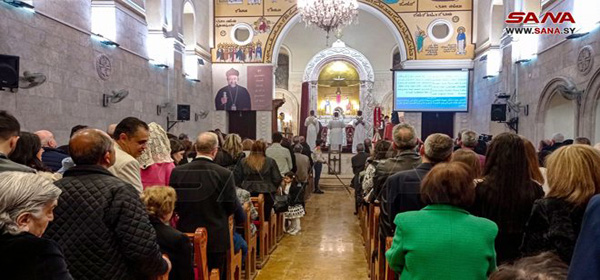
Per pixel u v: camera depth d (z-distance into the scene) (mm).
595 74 7152
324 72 20438
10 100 5906
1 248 1425
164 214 2559
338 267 5270
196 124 13539
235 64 14852
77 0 7516
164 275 2215
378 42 20031
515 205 2316
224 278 3756
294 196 6910
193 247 2832
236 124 15547
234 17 14836
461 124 14375
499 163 2379
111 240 2006
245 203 4496
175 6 11875
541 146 7184
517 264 1123
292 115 20562
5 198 1472
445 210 2102
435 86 13898
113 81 8742
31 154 2912
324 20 11375
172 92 11641
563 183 1860
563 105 9164
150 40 10977
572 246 1742
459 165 2174
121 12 9023
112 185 2055
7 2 5828
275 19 14727
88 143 2105
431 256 2012
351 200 10156
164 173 3365
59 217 1975
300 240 6559
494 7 12133
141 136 2793
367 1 14594
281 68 20766
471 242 2002
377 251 4055
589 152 1872
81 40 7625
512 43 10672
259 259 5227
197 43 13578
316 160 11195
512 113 10859
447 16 14273
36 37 6430
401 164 3404
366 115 19641
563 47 8398
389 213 2908
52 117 6812
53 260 1481
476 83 13836
